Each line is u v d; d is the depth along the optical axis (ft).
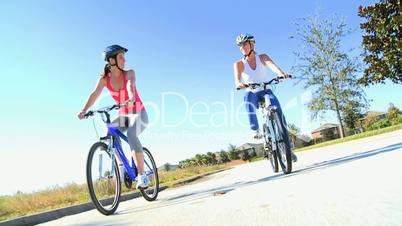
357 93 100.17
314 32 101.35
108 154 14.82
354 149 27.14
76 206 21.54
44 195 28.76
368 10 67.72
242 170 34.35
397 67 66.74
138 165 15.56
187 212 10.57
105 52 15.05
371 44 68.59
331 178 11.97
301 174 15.01
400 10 64.59
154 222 9.90
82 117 14.98
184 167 58.29
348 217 6.84
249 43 18.29
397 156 14.65
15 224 17.99
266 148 17.99
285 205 8.84
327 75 101.76
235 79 18.57
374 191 8.70
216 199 12.21
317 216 7.27
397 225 5.94
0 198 28.94
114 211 14.33
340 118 101.96
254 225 7.43
